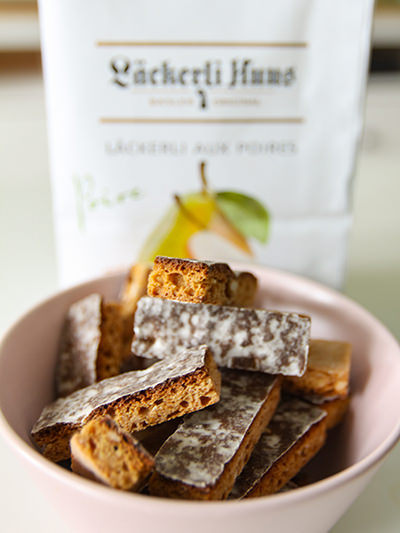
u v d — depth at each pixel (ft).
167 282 0.55
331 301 0.70
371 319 0.66
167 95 0.75
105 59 0.73
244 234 0.83
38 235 1.13
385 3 2.10
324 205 0.82
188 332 0.60
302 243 0.84
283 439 0.57
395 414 0.53
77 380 0.64
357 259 1.04
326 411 0.63
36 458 0.44
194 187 0.80
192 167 0.79
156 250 0.83
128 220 0.82
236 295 0.62
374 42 2.02
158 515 0.39
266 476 0.53
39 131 1.64
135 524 0.41
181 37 0.72
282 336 0.59
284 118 0.77
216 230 0.83
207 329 0.60
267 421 0.59
